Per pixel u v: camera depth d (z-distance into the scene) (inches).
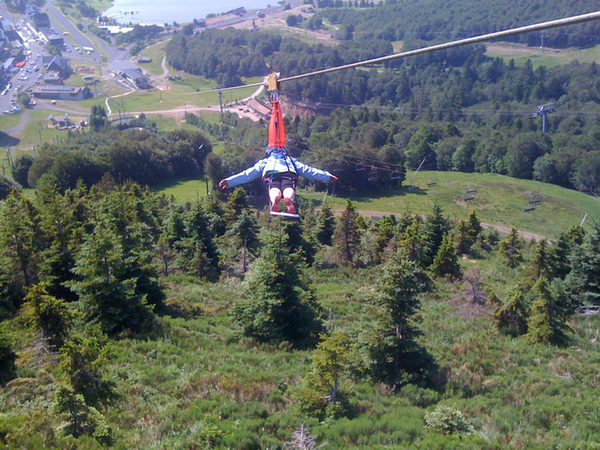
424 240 1846.7
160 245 1708.9
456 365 988.6
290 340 1119.0
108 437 627.5
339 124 5511.8
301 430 649.0
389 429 705.0
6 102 7121.1
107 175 3238.2
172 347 995.3
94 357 673.0
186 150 4520.2
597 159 3951.8
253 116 6471.5
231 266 1795.0
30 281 1290.6
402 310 888.3
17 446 585.6
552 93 6195.9
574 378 943.7
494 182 4360.2
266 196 3905.0
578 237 1873.8
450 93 6501.0
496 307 1322.6
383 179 4229.8
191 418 703.7
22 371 814.5
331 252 1984.5
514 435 695.1
